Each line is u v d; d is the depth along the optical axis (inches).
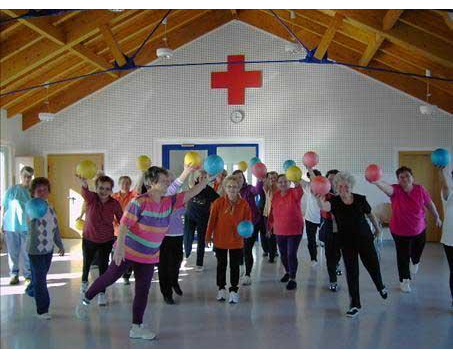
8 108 383.2
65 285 225.3
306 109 389.1
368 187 381.7
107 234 190.1
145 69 403.5
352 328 158.6
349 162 384.2
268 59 392.5
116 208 191.0
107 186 187.8
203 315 174.7
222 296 195.3
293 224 213.8
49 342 145.6
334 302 192.5
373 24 264.4
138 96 405.1
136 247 146.1
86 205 191.3
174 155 403.9
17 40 273.0
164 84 402.6
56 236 175.3
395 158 378.6
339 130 385.4
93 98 409.7
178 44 397.4
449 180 179.3
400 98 377.7
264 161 393.4
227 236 191.2
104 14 278.7
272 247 288.5
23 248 227.8
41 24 259.3
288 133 390.9
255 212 233.0
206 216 259.9
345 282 229.9
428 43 258.8
